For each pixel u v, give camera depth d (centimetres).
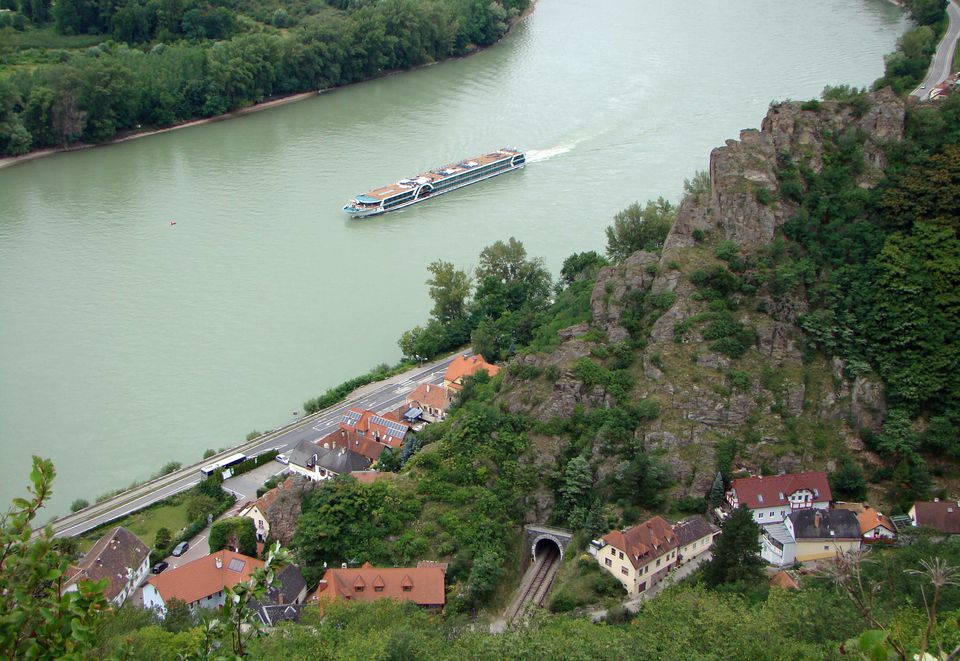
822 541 11875
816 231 14688
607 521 12694
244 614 3662
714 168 15488
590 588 11806
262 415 17712
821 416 13412
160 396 18162
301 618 11212
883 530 12150
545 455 13725
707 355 13738
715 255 14712
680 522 12550
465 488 13512
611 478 13212
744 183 14975
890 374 13412
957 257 13825
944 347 13388
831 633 8756
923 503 12250
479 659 9094
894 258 13988
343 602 11238
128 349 19550
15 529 3112
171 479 15875
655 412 13462
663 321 14225
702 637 8975
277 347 19750
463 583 12162
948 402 13212
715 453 13125
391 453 15562
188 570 12862
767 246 14550
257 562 13175
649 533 11931
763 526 12394
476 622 11200
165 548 14188
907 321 13575
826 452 13138
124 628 10169
